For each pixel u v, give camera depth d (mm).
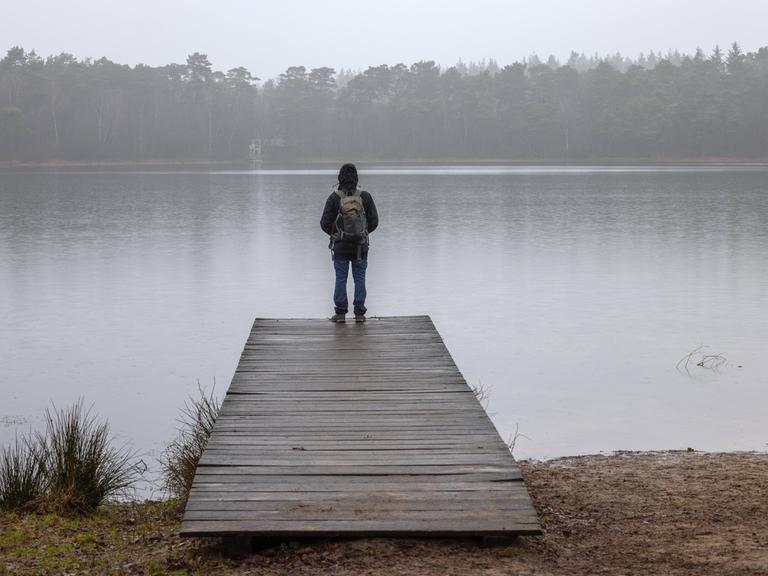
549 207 53500
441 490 5832
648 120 150250
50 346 16219
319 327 11266
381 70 165125
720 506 6820
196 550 5512
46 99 143875
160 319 18969
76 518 7109
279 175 112938
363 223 11273
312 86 165875
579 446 10203
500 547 5348
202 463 6293
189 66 162125
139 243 34688
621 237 36062
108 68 154625
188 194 69500
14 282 24516
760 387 13102
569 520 6422
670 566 5223
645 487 7598
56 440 8062
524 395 12703
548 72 163750
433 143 163500
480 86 163750
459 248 32344
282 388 8289
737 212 48750
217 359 15172
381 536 5309
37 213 50625
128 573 5277
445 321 18625
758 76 158250
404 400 7895
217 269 27172
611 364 14680
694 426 11086
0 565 5555
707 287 23219
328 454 6488
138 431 10930
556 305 20578
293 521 5375
